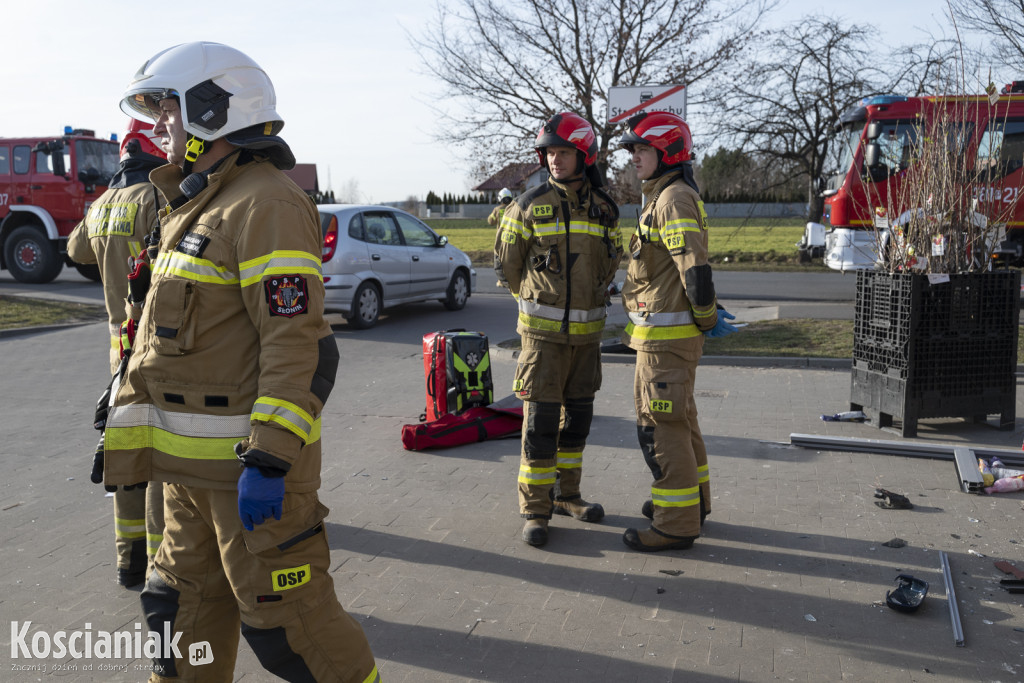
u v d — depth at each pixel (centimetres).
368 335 1202
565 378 465
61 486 559
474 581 405
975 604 374
